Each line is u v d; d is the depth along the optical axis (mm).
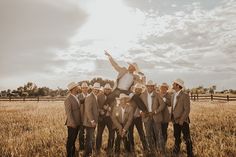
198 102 37062
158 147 10023
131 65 11234
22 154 9906
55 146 10930
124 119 10195
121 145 11484
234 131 13109
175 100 9625
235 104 30562
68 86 9453
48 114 21500
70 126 9234
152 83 10375
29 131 14398
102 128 10625
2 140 12039
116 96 10789
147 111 10289
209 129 13820
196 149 10031
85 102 9625
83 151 10641
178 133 9648
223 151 9547
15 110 26500
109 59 11367
